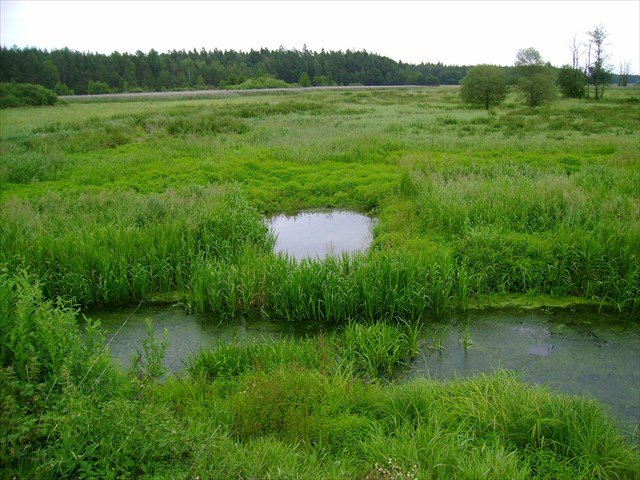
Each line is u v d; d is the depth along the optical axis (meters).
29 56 97.19
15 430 3.44
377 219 12.88
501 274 8.79
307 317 8.01
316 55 149.75
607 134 22.06
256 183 15.36
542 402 5.05
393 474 3.89
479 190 11.66
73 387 3.79
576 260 8.63
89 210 11.65
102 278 8.59
